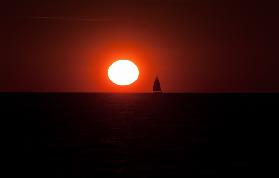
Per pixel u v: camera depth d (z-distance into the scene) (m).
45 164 96.06
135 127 175.88
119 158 104.56
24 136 140.50
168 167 94.19
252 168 95.31
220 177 86.44
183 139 139.75
